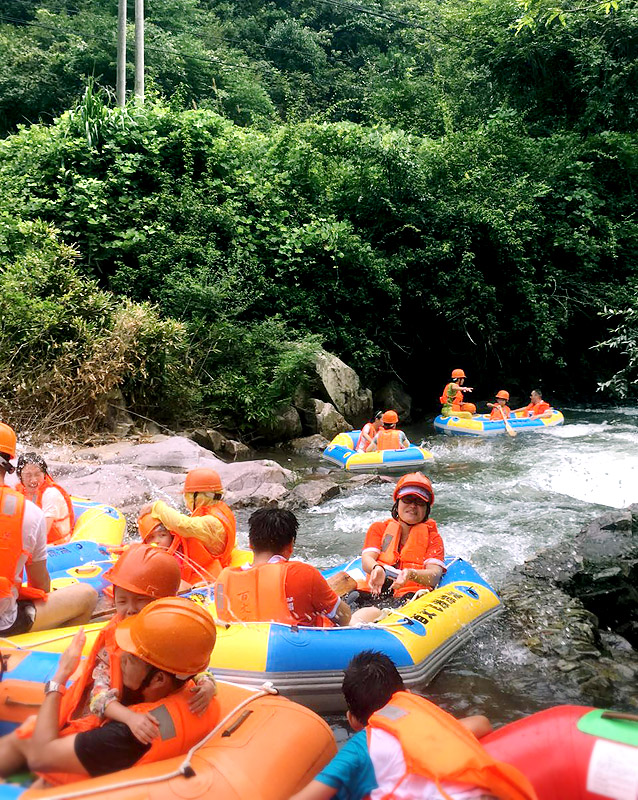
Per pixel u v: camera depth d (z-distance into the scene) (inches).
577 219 739.4
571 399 761.6
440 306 658.8
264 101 1155.9
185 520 189.8
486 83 909.8
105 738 99.3
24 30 1211.9
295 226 622.5
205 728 109.0
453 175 719.7
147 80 1051.9
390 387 637.3
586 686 175.6
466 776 87.4
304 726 116.0
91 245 538.0
